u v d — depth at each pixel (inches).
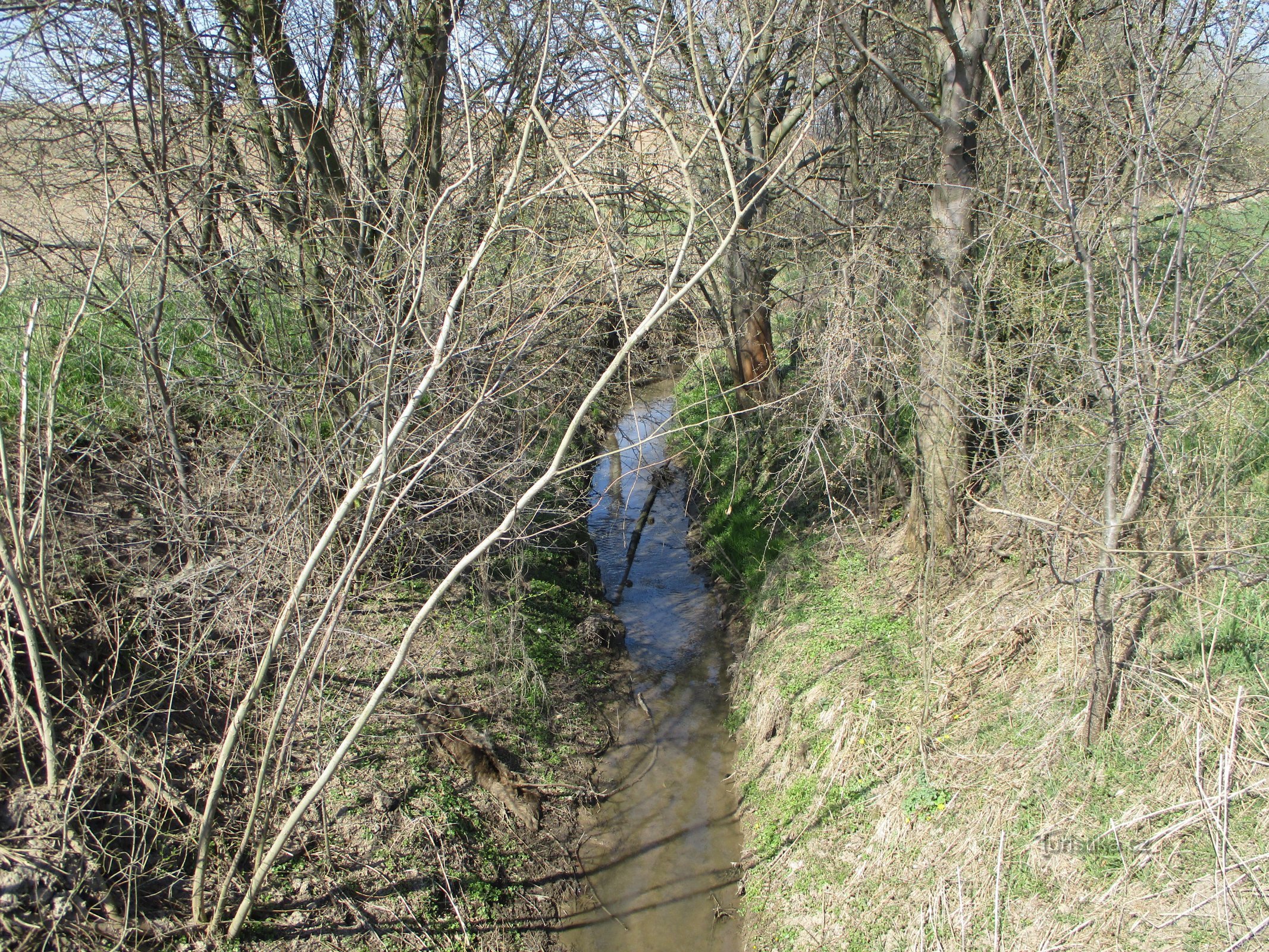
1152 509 235.8
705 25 382.6
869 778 255.9
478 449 269.4
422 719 287.0
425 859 240.5
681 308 414.0
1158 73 182.1
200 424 330.0
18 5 244.1
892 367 284.8
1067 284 247.4
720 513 508.7
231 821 220.2
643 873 278.2
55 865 178.7
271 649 179.0
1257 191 223.8
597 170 362.3
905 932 208.8
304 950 201.6
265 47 295.7
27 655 215.5
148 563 249.8
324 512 273.7
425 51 338.6
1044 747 218.1
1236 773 186.1
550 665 356.2
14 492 226.2
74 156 269.6
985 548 303.6
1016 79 280.4
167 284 272.1
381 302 238.4
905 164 359.6
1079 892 186.2
